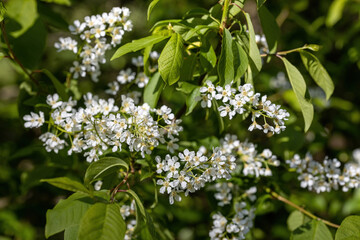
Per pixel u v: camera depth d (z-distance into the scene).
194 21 0.69
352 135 1.13
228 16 0.67
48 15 0.85
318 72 0.71
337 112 1.09
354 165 0.77
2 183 1.02
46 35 0.81
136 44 0.63
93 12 1.37
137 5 1.35
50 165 0.82
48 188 0.92
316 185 0.75
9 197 1.04
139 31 1.35
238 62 0.63
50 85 0.77
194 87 0.67
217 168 0.64
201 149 0.72
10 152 1.04
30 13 0.79
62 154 0.74
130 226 0.71
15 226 0.94
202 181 0.64
